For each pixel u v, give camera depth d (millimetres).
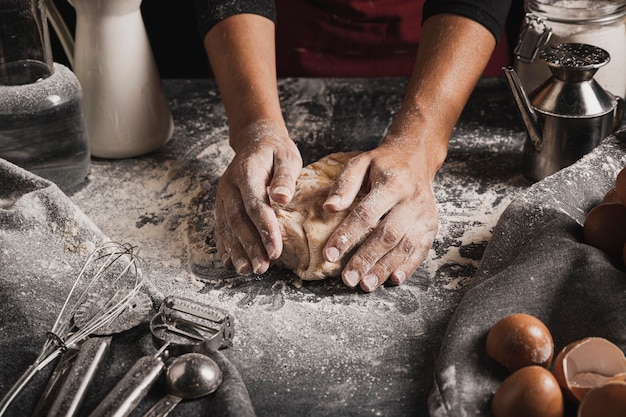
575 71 1180
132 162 1391
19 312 1027
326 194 1150
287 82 1608
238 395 887
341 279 1112
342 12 1698
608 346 856
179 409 894
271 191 1110
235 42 1370
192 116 1520
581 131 1221
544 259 1010
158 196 1303
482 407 860
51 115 1237
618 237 1028
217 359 946
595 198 1151
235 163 1192
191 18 2375
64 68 1291
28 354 972
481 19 1330
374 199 1092
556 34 1326
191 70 2484
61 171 1289
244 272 1097
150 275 1131
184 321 1019
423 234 1117
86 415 894
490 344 909
